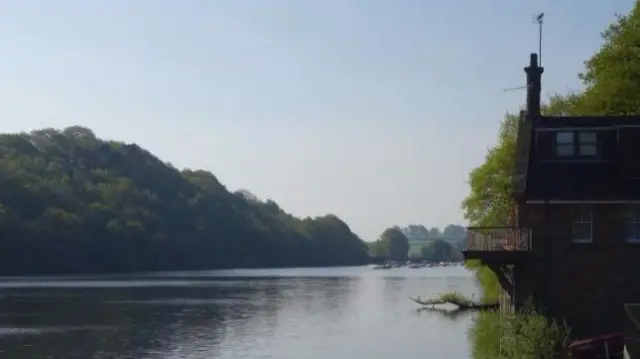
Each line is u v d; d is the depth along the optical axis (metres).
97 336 75.00
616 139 49.75
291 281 193.62
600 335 46.06
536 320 44.75
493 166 76.19
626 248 47.44
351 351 64.19
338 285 172.88
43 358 61.88
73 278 190.75
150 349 66.56
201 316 95.19
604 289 47.38
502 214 75.25
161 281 182.38
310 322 87.94
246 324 86.00
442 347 65.25
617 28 71.88
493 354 52.47
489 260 47.94
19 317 92.19
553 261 47.69
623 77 68.00
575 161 49.50
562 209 47.94
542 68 51.50
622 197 47.25
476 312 94.94
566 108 77.25
